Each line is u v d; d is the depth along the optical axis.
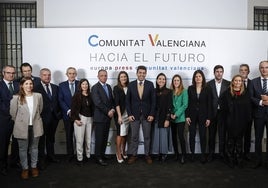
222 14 5.28
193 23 5.25
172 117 4.46
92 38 4.92
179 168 4.27
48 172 4.11
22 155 3.80
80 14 5.14
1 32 5.52
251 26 5.37
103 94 4.35
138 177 3.90
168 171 4.14
